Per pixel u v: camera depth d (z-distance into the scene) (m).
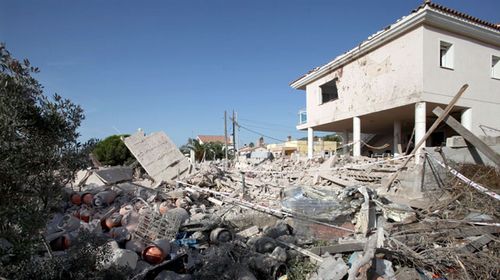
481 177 7.39
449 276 4.11
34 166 2.36
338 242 5.45
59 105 2.55
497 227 5.22
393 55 12.27
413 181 7.90
